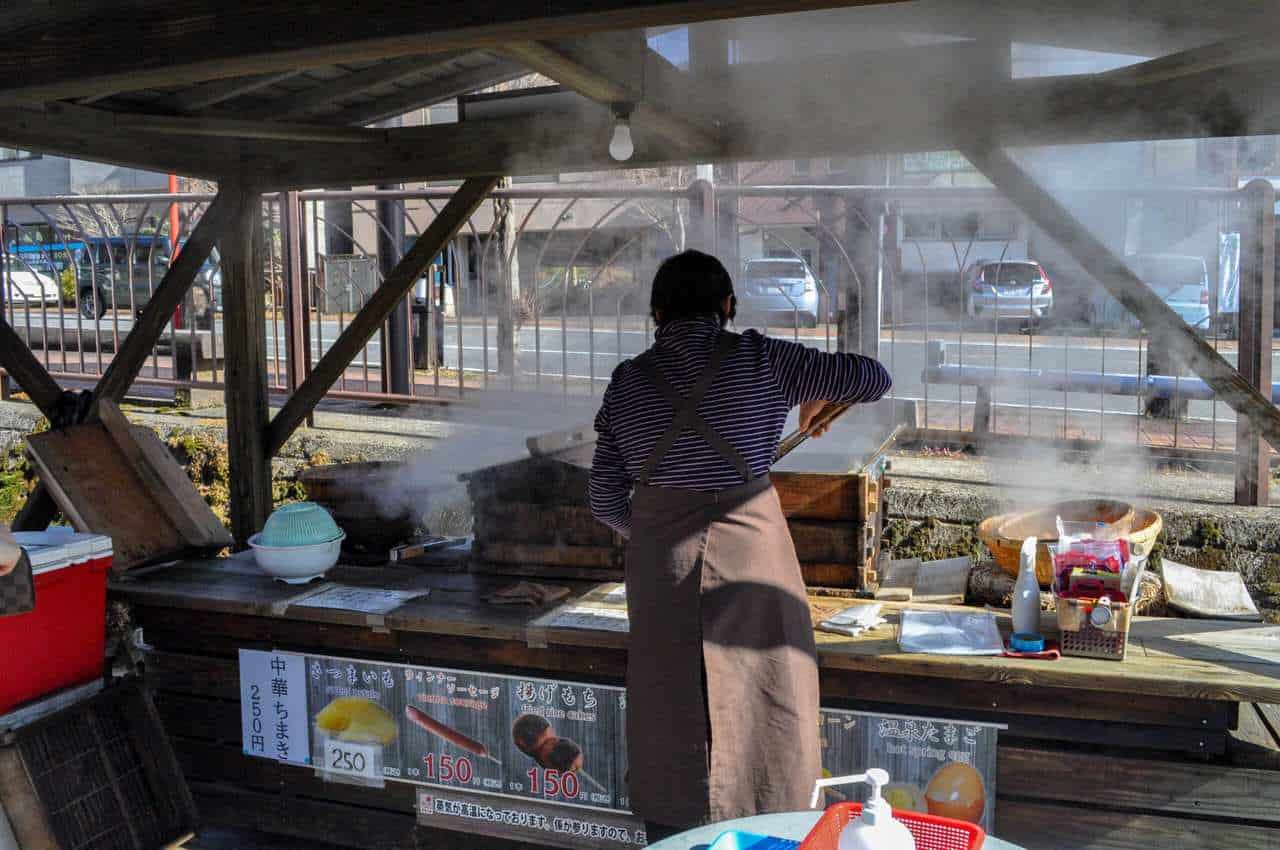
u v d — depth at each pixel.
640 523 2.50
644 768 2.47
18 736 2.91
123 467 3.83
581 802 2.97
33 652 3.06
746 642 2.41
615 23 1.87
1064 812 2.64
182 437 6.27
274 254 6.88
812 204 5.48
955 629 2.83
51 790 2.96
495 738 3.05
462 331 6.31
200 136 3.98
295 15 2.05
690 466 2.44
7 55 2.34
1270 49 2.57
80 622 3.20
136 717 3.26
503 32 1.92
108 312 7.74
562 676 2.99
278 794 3.37
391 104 4.08
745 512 2.45
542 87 3.71
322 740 3.25
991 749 2.66
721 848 1.82
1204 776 2.54
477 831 3.11
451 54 3.45
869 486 3.14
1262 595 4.54
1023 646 2.64
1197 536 4.64
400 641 3.16
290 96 3.85
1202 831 2.54
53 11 2.28
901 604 3.10
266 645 3.35
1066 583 2.69
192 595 3.34
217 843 3.40
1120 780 2.60
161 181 16.58
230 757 3.42
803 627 2.49
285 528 3.42
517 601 3.12
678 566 2.43
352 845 3.29
